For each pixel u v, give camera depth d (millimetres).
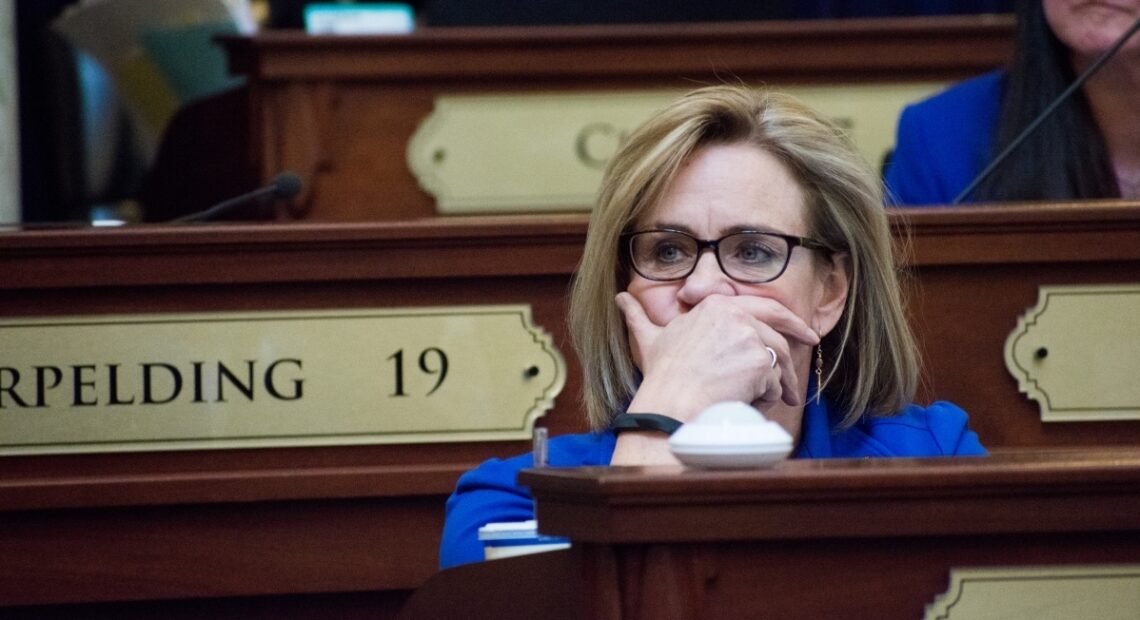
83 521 9305
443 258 9406
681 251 7699
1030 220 9461
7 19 16438
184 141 17797
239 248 9336
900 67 16688
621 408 7824
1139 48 10984
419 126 16375
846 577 5422
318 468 9375
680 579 5355
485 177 16453
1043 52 11328
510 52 16391
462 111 16422
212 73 17531
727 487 5289
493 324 9461
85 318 9320
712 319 7250
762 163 7738
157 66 17453
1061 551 5488
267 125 16266
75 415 9320
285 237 9312
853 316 7984
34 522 9289
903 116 12070
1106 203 9547
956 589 5441
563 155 16516
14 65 16641
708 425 5711
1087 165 11219
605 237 7773
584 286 7871
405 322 9430
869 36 16641
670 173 7676
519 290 9469
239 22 17531
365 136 16359
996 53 16688
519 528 6961
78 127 17797
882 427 8109
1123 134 11398
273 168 16234
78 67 17578
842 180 7816
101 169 17922
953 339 9539
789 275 7645
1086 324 9555
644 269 7727
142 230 9305
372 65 16281
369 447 9422
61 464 9320
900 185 11812
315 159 16219
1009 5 19984
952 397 9547
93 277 9305
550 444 7809
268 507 9367
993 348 9547
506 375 9461
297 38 16156
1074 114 11250
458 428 9445
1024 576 5473
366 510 9398
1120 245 9484
